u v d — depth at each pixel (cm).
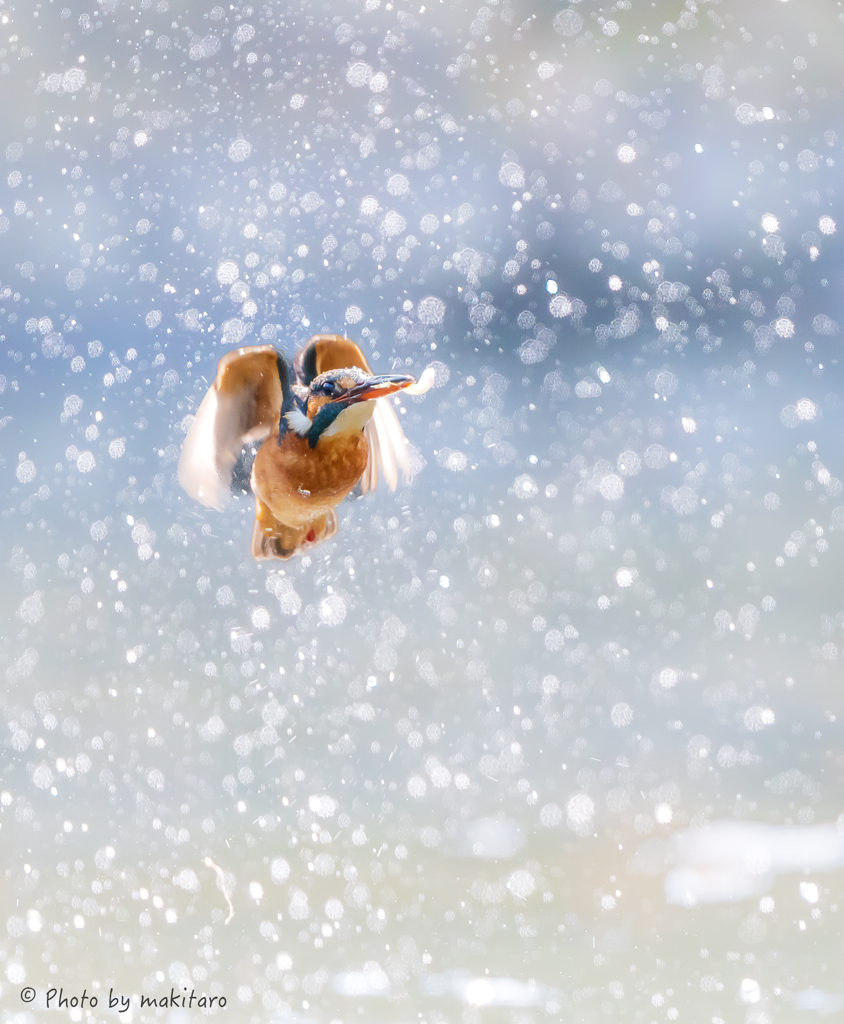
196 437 1079
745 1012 1090
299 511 1080
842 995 1091
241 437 1079
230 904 1101
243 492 1081
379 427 1085
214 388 1077
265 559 1083
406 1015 1091
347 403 1077
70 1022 1091
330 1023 1090
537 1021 1089
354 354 1081
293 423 1077
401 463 1086
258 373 1077
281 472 1077
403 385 1077
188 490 1080
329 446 1077
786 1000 1091
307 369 1080
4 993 1094
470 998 1092
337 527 1084
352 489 1081
